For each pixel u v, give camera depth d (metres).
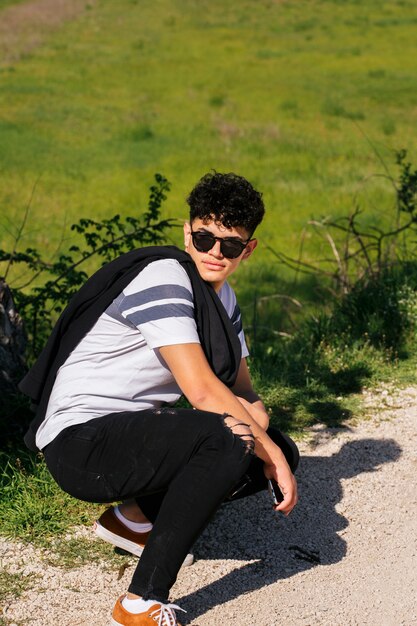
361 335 6.07
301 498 4.01
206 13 40.38
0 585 3.28
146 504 3.29
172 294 2.92
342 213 14.30
